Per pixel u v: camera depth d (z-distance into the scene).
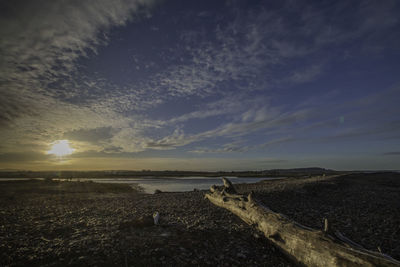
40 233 7.78
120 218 10.02
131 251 5.97
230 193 12.98
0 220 9.96
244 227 8.49
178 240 6.82
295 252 5.89
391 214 10.59
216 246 6.66
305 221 9.80
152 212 11.23
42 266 5.22
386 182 22.95
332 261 4.86
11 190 25.27
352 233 8.23
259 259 6.11
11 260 5.52
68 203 15.64
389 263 4.19
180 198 16.61
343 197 14.90
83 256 5.63
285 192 15.58
